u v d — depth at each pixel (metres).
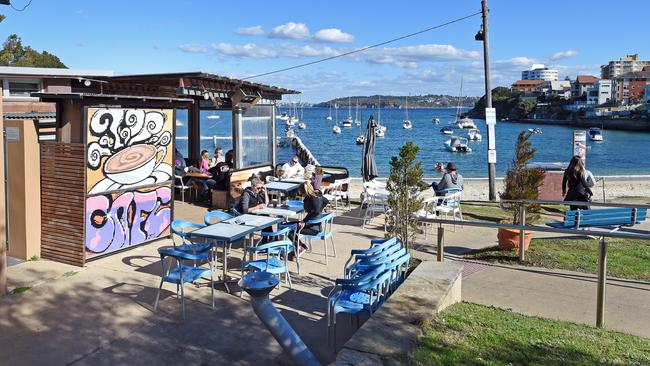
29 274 7.93
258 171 14.55
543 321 6.21
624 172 44.28
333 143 77.75
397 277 6.70
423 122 157.12
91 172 8.36
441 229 7.51
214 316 6.62
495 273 8.48
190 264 8.55
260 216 8.39
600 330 6.02
